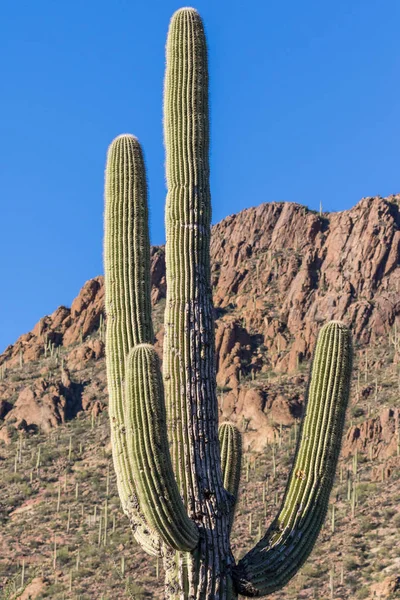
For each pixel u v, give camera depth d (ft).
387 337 428.56
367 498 311.27
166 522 51.47
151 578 280.92
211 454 55.47
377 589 253.85
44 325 541.34
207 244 59.36
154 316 442.09
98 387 472.85
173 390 56.13
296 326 460.96
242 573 54.03
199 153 60.64
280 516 56.59
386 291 455.22
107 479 381.40
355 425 355.77
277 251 531.91
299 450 58.03
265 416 387.96
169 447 54.29
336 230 504.84
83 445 421.18
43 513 357.41
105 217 60.64
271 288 504.43
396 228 488.02
